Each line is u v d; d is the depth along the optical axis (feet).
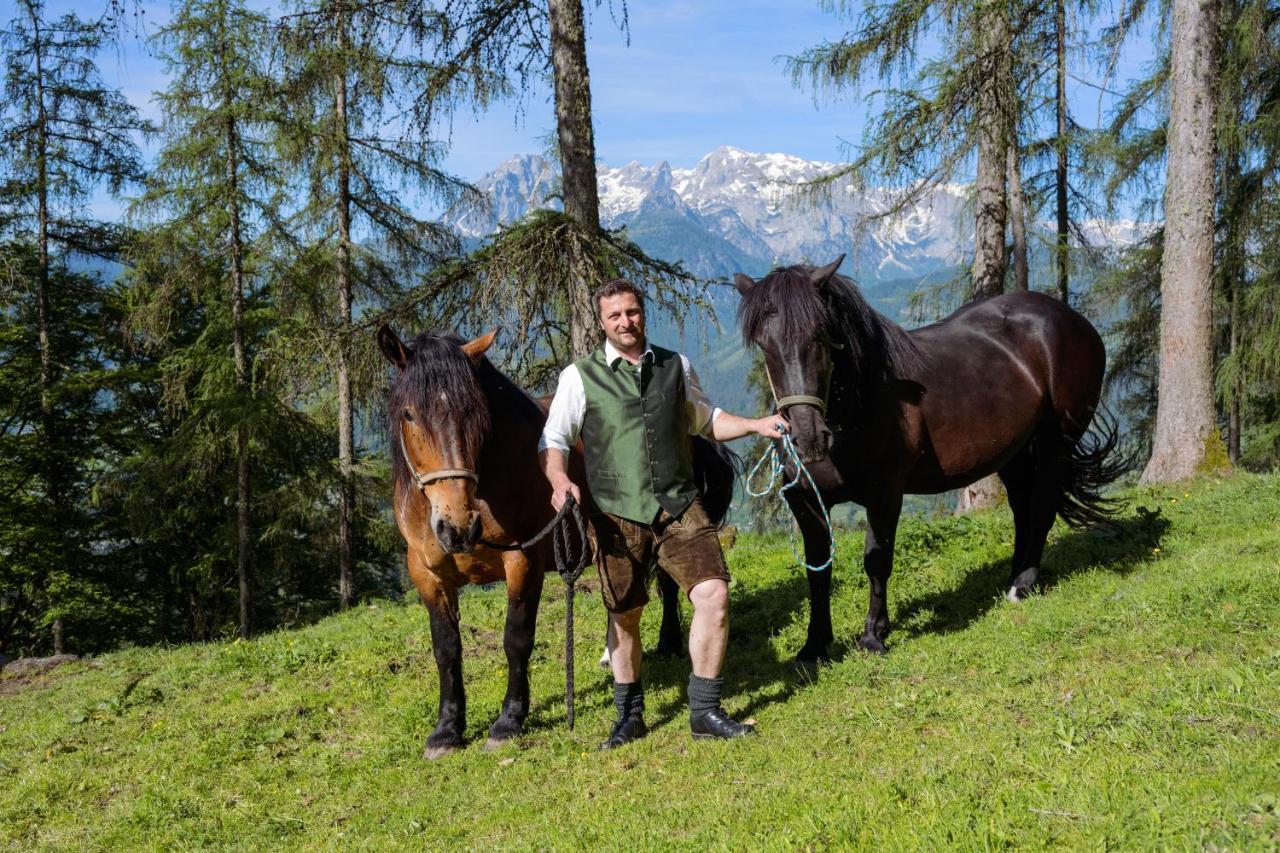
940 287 46.91
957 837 8.93
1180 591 16.52
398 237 51.67
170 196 50.29
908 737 12.92
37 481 65.98
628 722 15.24
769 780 12.22
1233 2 43.78
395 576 75.25
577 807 12.82
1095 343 21.06
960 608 20.03
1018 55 34.94
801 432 14.39
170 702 22.40
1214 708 10.96
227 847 14.28
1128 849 8.23
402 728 18.08
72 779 18.07
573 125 29.37
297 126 45.47
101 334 68.39
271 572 70.38
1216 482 29.53
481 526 13.91
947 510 45.55
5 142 59.31
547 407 17.80
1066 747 10.80
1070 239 52.19
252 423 50.24
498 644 23.20
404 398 14.01
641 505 13.67
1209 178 32.19
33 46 59.52
